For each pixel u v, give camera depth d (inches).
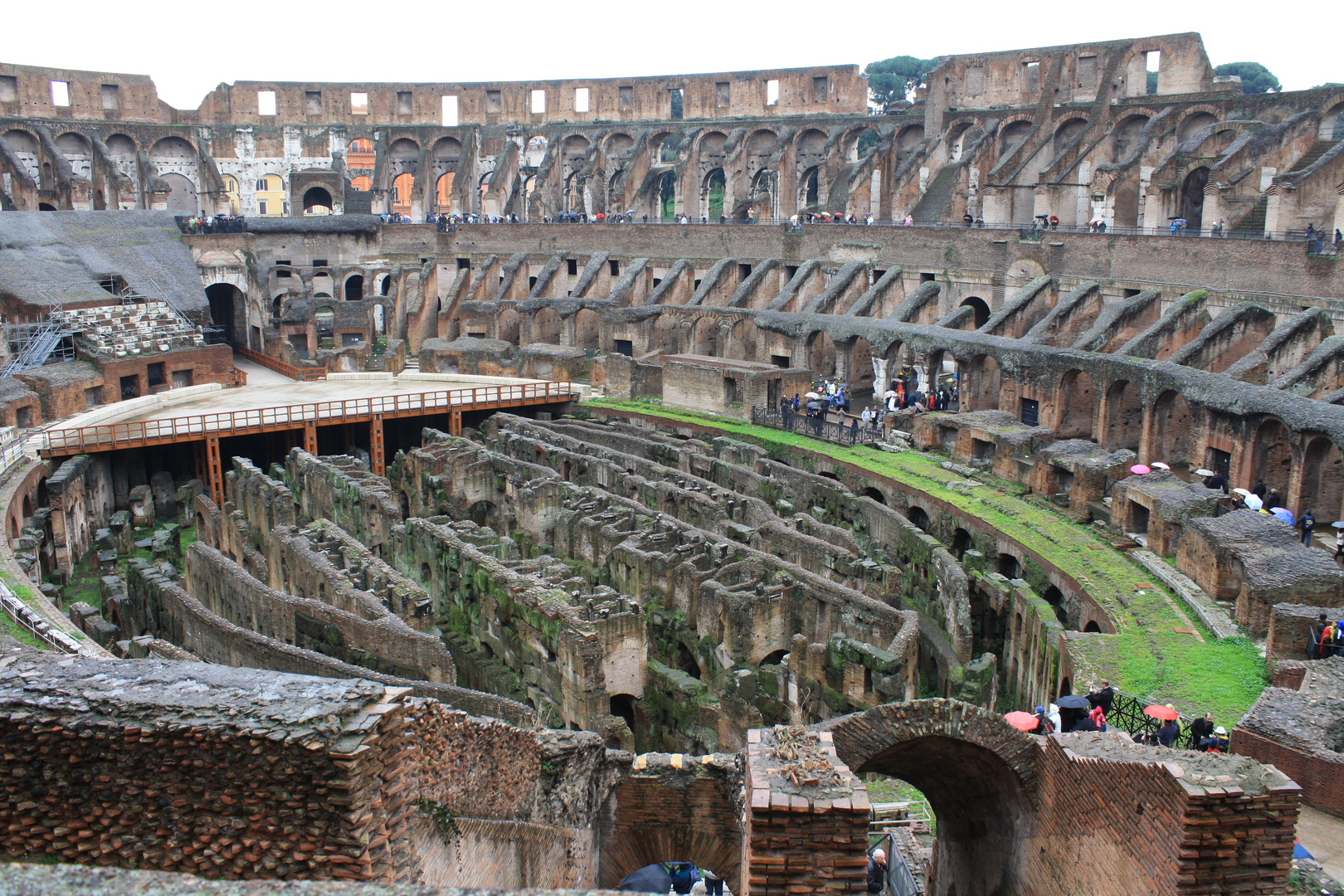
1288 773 854.5
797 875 583.8
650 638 1576.0
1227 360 1940.2
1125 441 2041.1
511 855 797.9
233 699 625.6
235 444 2674.7
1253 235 2298.2
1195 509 1454.2
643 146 3718.0
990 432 1969.7
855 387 2650.1
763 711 1385.3
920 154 3208.7
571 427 2504.9
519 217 3909.9
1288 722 884.6
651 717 1416.1
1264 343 1843.0
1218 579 1309.1
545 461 2322.8
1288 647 1119.0
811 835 579.2
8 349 2532.0
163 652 1247.5
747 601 1403.8
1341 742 874.8
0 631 1280.8
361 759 592.1
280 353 3238.2
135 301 2903.5
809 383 2551.7
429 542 1699.1
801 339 2677.2
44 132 3442.4
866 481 2038.6
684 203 3681.1
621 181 3654.0
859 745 700.0
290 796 596.4
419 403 2677.2
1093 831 650.8
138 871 377.4
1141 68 2940.5
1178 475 1873.8
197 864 615.2
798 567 1483.8
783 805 576.7
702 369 2625.5
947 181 3208.7
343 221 3614.7
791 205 3531.0
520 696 1446.9
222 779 603.8
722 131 3659.0
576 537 1839.3
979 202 3068.4
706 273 3189.0
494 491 2222.0
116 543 2121.1
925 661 1545.3
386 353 3341.5
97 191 3575.3
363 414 2566.4
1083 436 2139.5
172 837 616.7
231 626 1326.3
